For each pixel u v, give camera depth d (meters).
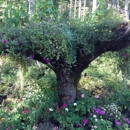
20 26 2.40
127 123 2.81
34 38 2.20
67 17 2.69
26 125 2.59
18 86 3.34
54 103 2.86
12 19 2.62
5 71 3.79
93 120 2.65
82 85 3.41
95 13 2.68
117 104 3.13
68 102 2.82
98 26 2.38
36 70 3.40
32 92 2.93
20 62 2.54
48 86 3.00
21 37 2.20
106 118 2.79
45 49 2.26
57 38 2.22
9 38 2.17
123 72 3.97
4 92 3.32
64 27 2.38
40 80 3.12
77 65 2.64
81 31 2.40
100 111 2.74
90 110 2.83
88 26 2.42
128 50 3.84
